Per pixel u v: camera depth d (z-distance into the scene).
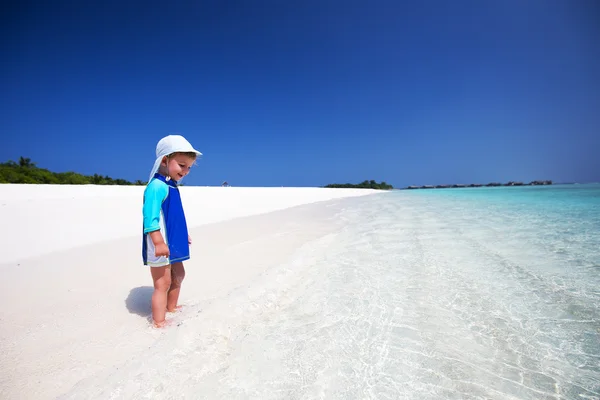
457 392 1.65
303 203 16.64
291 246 5.35
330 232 6.74
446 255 4.43
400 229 6.82
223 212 10.91
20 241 5.59
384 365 1.90
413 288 3.17
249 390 1.68
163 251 2.42
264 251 5.00
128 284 3.55
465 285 3.22
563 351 2.02
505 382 1.74
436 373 1.82
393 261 4.20
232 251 5.01
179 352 1.97
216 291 3.25
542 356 1.98
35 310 2.80
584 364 1.89
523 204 11.90
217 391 1.67
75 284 3.54
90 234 6.39
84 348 2.14
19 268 4.15
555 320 2.44
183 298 3.09
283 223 8.33
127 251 5.12
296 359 1.97
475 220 7.84
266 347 2.11
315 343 2.16
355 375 1.81
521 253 4.40
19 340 2.25
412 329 2.34
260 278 3.47
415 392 1.65
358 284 3.32
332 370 1.85
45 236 6.01
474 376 1.79
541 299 2.83
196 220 8.97
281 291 3.14
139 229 7.02
